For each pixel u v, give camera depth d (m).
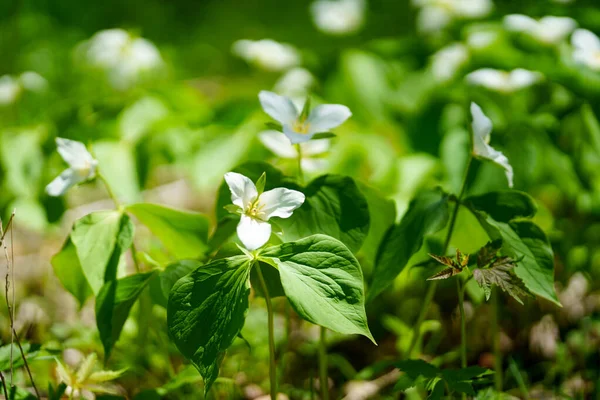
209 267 1.52
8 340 1.82
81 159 1.64
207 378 1.49
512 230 1.60
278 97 1.61
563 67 2.16
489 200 1.62
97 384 1.66
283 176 1.62
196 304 1.51
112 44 2.47
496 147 1.95
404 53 2.64
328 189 1.61
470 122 1.61
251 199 1.53
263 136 1.71
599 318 1.87
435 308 1.91
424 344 1.88
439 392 1.56
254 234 1.51
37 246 2.52
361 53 2.43
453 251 1.69
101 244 1.62
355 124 2.22
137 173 2.08
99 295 1.60
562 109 2.10
